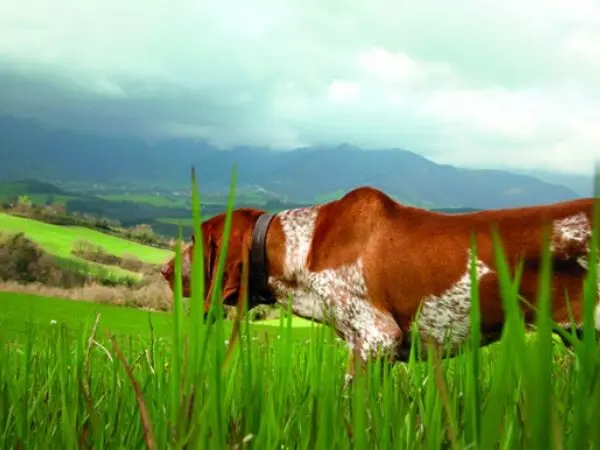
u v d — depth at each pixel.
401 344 5.14
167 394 1.90
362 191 5.30
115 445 1.79
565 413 1.38
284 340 1.65
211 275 5.56
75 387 2.01
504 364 0.85
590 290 0.76
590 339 0.76
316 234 5.38
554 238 4.46
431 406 1.59
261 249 5.48
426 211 5.19
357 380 1.12
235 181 1.08
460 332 4.91
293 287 5.48
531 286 4.52
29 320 2.25
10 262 65.88
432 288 4.89
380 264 5.04
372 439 1.61
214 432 1.08
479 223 4.84
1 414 1.86
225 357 1.25
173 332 1.12
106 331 1.35
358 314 5.14
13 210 152.62
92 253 119.31
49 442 1.74
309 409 1.83
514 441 1.14
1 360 2.07
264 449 1.40
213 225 5.65
